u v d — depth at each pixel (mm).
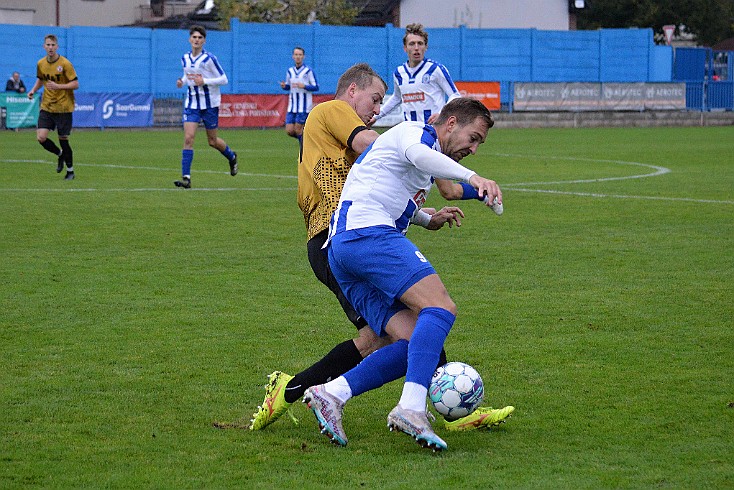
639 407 8938
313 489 6910
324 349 10961
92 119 62812
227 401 9133
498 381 9789
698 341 11359
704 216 22203
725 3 111062
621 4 106562
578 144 50812
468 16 85500
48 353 10703
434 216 9359
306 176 9250
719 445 7879
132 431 8234
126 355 10648
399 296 7980
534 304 13250
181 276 15023
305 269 15727
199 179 30234
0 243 17859
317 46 71062
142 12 96812
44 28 64688
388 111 25203
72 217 21328
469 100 8344
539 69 76312
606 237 19109
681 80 80000
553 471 7293
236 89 69438
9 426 8320
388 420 7793
